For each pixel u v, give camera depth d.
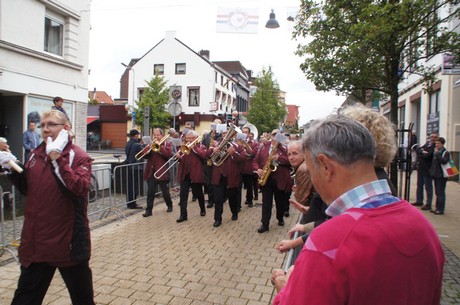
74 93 13.84
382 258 1.11
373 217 1.18
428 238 1.24
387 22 5.68
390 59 6.50
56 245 2.64
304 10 7.20
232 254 5.23
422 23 6.12
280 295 1.37
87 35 14.51
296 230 2.54
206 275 4.41
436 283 1.27
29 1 11.65
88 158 2.86
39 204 2.65
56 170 2.59
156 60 38.09
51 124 2.79
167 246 5.55
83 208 2.79
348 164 1.27
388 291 1.10
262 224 6.53
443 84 14.15
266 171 6.20
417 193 9.08
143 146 9.12
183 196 7.26
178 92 13.14
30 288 2.71
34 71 12.01
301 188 3.90
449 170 7.97
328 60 7.25
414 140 15.07
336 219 1.21
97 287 4.00
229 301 3.74
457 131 13.45
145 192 9.25
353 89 7.48
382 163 1.88
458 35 6.42
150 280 4.23
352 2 6.42
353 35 6.36
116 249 5.36
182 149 7.17
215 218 6.93
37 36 12.03
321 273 1.12
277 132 6.64
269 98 38.59
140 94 37.69
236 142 6.96
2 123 11.98
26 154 9.91
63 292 3.83
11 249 5.16
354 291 1.09
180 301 3.72
